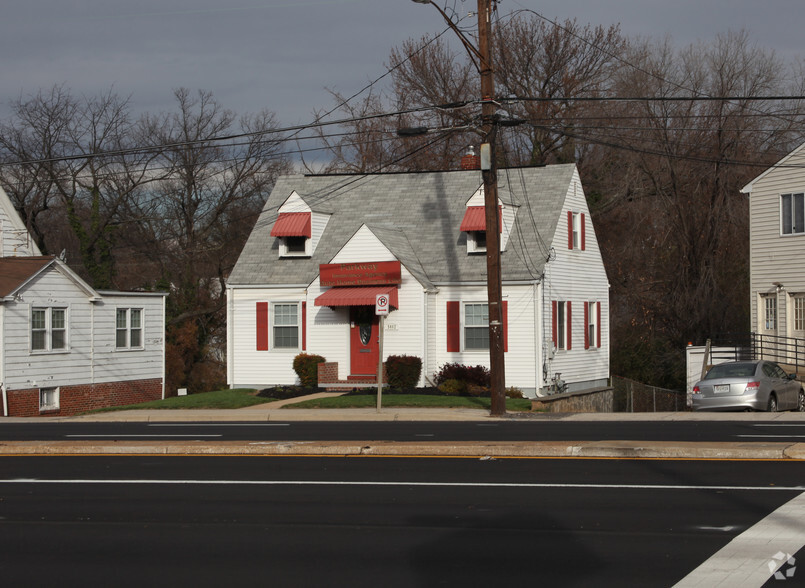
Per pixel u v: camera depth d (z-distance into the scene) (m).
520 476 12.76
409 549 8.81
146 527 10.02
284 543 9.17
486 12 23.34
